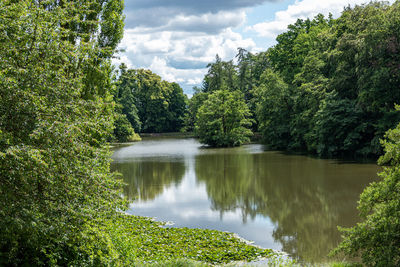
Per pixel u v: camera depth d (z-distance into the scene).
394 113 27.16
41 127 5.01
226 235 11.73
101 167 6.52
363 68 28.22
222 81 73.38
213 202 16.86
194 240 10.95
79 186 5.55
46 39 5.79
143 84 86.31
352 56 30.58
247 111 50.38
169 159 34.19
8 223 4.79
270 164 28.53
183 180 22.73
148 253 9.20
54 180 5.18
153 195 18.58
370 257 6.95
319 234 12.01
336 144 31.61
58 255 5.65
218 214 14.73
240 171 25.66
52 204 5.35
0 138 4.72
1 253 5.11
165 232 11.86
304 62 39.69
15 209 4.88
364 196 7.63
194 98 83.38
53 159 5.18
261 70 71.12
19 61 5.44
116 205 6.23
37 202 5.20
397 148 7.27
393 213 6.81
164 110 87.69
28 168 4.89
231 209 15.54
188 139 65.88
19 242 5.45
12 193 4.93
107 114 6.88
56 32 6.00
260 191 18.89
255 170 25.83
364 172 22.91
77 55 6.27
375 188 7.54
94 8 10.59
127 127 62.59
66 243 5.78
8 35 5.48
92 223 6.12
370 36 27.25
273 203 16.36
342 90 32.16
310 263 9.27
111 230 7.39
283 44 50.00
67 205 5.44
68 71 6.89
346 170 23.97
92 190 5.71
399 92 27.02
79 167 5.53
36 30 5.57
